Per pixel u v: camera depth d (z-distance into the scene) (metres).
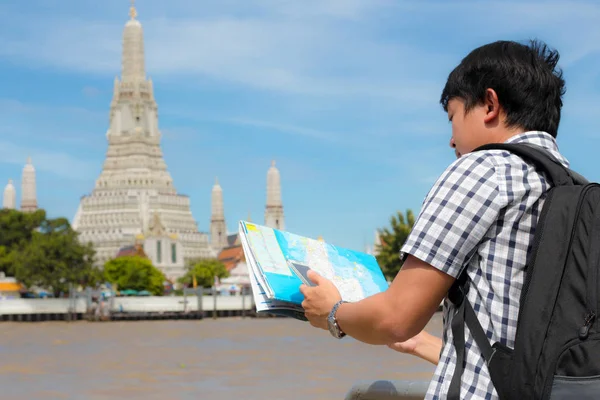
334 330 3.72
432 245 3.34
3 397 22.86
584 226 3.16
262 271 3.94
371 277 4.71
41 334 64.56
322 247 4.63
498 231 3.32
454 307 3.46
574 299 3.09
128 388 24.92
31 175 197.12
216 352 41.28
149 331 69.19
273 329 72.00
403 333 3.42
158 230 159.00
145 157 180.75
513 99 3.60
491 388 3.25
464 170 3.39
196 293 106.38
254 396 22.20
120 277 116.19
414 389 4.86
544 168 3.35
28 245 100.06
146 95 186.00
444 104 3.84
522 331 3.14
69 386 25.73
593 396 2.96
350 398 5.07
